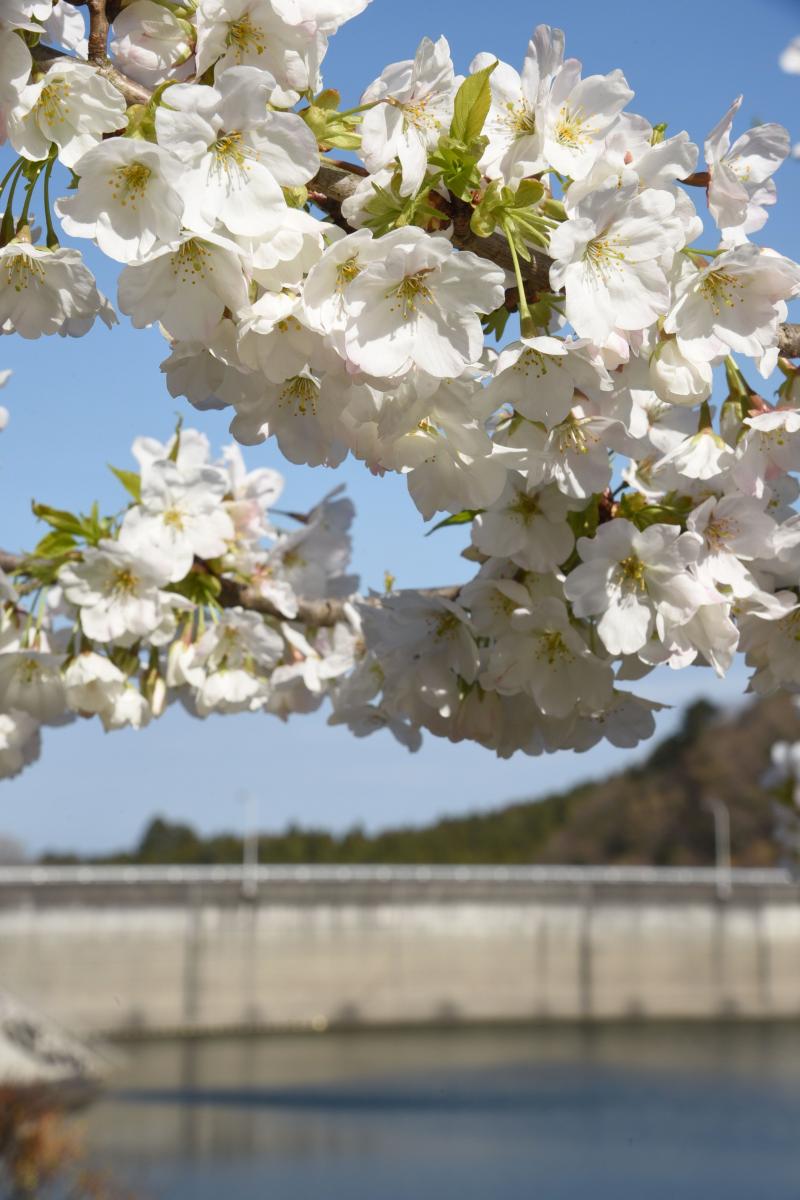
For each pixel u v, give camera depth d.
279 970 63.94
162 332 2.04
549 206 2.07
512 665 2.63
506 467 2.20
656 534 2.29
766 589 2.52
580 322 1.92
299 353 1.93
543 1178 36.50
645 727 2.81
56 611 4.28
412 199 2.02
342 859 130.88
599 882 72.06
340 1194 34.00
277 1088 51.62
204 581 4.30
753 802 132.62
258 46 1.91
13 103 1.82
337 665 4.62
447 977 67.69
